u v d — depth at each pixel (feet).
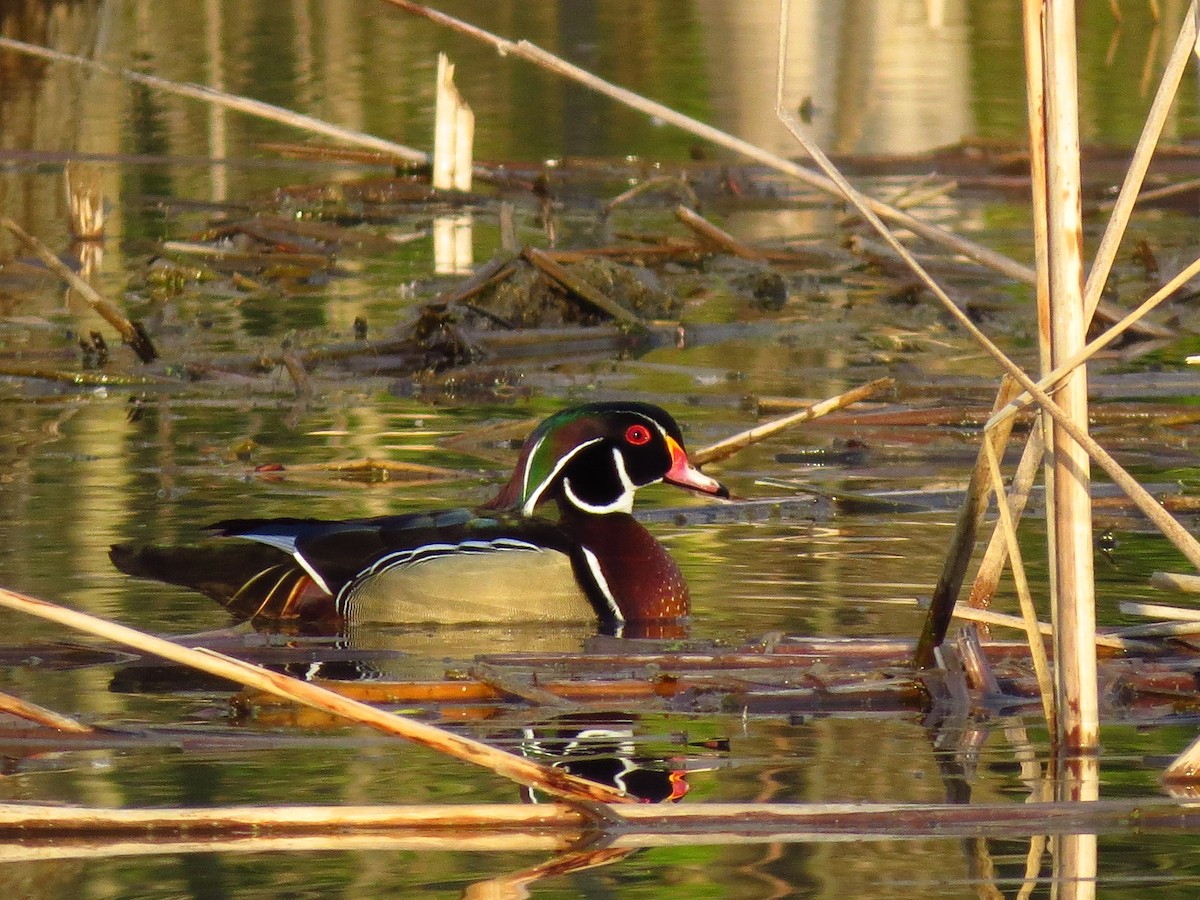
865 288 77.51
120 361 63.31
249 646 35.29
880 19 140.97
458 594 38.52
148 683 33.19
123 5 143.64
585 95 122.21
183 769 28.30
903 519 45.55
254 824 25.61
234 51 129.70
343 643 36.88
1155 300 27.17
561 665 34.06
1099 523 44.42
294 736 30.04
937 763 28.53
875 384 48.57
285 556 38.73
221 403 58.49
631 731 30.37
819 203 95.86
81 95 122.93
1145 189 93.81
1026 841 25.27
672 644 35.35
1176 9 144.46
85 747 29.32
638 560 39.24
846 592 39.11
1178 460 50.11
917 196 85.97
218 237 84.17
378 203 94.63
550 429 41.55
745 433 48.08
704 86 117.19
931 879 23.89
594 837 25.39
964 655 32.35
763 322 70.64
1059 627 28.96
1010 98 114.21
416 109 110.32
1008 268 32.17
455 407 58.29
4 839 25.49
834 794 26.94
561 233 86.99
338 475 49.19
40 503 45.62
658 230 88.53
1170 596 37.91
